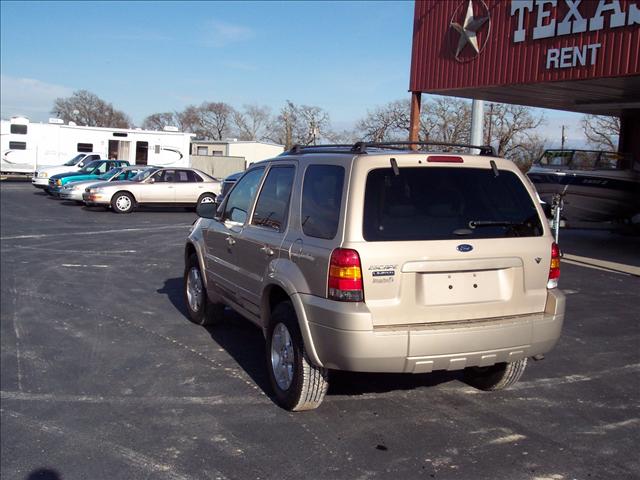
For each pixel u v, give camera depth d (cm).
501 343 427
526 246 444
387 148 507
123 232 1631
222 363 596
